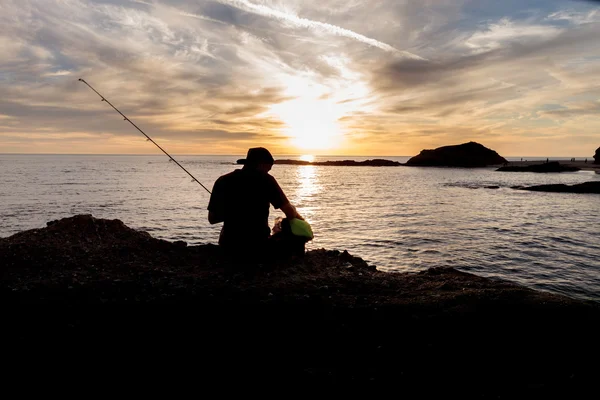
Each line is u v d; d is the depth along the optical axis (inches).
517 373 90.7
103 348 100.8
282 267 155.6
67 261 159.5
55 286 136.6
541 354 96.2
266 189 153.4
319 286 137.9
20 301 125.6
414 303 121.7
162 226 845.8
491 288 134.1
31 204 1206.3
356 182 2559.1
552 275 475.2
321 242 678.5
